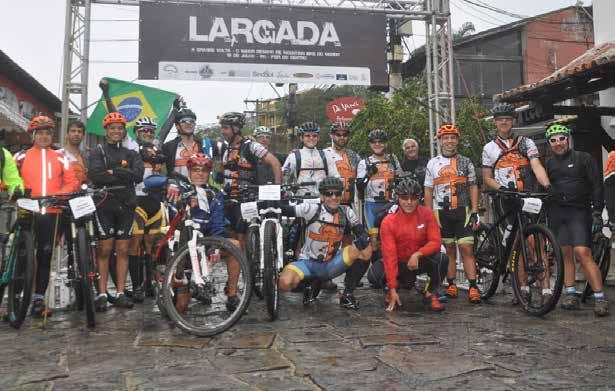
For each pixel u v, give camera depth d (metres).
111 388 2.60
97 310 4.71
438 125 9.90
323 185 4.72
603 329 3.83
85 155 5.78
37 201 4.04
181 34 8.77
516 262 4.71
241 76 8.94
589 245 4.51
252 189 4.50
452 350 3.24
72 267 4.59
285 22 9.10
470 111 15.94
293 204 4.69
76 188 4.76
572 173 4.62
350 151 6.29
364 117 16.70
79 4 8.60
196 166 4.39
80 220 4.22
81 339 3.66
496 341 3.47
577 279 5.77
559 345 3.36
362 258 4.78
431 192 5.51
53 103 16.56
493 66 21.77
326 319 4.30
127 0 8.65
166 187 4.36
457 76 21.33
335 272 4.80
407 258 4.87
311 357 3.11
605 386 2.55
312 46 9.20
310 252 4.80
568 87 7.17
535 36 21.98
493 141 5.38
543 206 4.85
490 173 5.32
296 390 2.54
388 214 5.01
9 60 12.41
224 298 5.42
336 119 17.06
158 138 6.78
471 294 5.09
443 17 9.78
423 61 21.55
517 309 4.71
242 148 5.20
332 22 9.27
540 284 4.56
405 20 10.70
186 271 4.11
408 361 3.00
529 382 2.62
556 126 4.73
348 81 9.31
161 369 2.90
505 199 5.04
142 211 5.28
